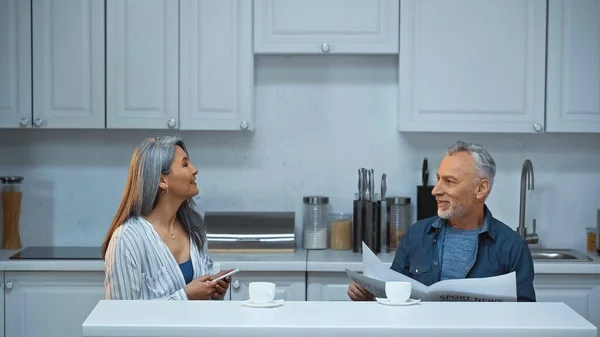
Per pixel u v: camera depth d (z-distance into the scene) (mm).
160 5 3713
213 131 4031
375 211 3746
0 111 3711
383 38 3713
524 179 3895
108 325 1701
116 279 2342
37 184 4039
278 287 3527
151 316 1779
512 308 1884
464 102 3703
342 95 4012
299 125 4027
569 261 3576
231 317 1772
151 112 3732
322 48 3701
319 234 3881
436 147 4000
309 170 4035
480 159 2473
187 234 2656
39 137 4023
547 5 3688
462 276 2490
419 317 1781
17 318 3566
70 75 3717
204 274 2621
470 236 2525
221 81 3725
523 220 3912
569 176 4012
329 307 1888
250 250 3732
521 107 3701
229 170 4043
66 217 4055
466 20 3688
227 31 3715
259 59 4004
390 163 4016
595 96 3691
